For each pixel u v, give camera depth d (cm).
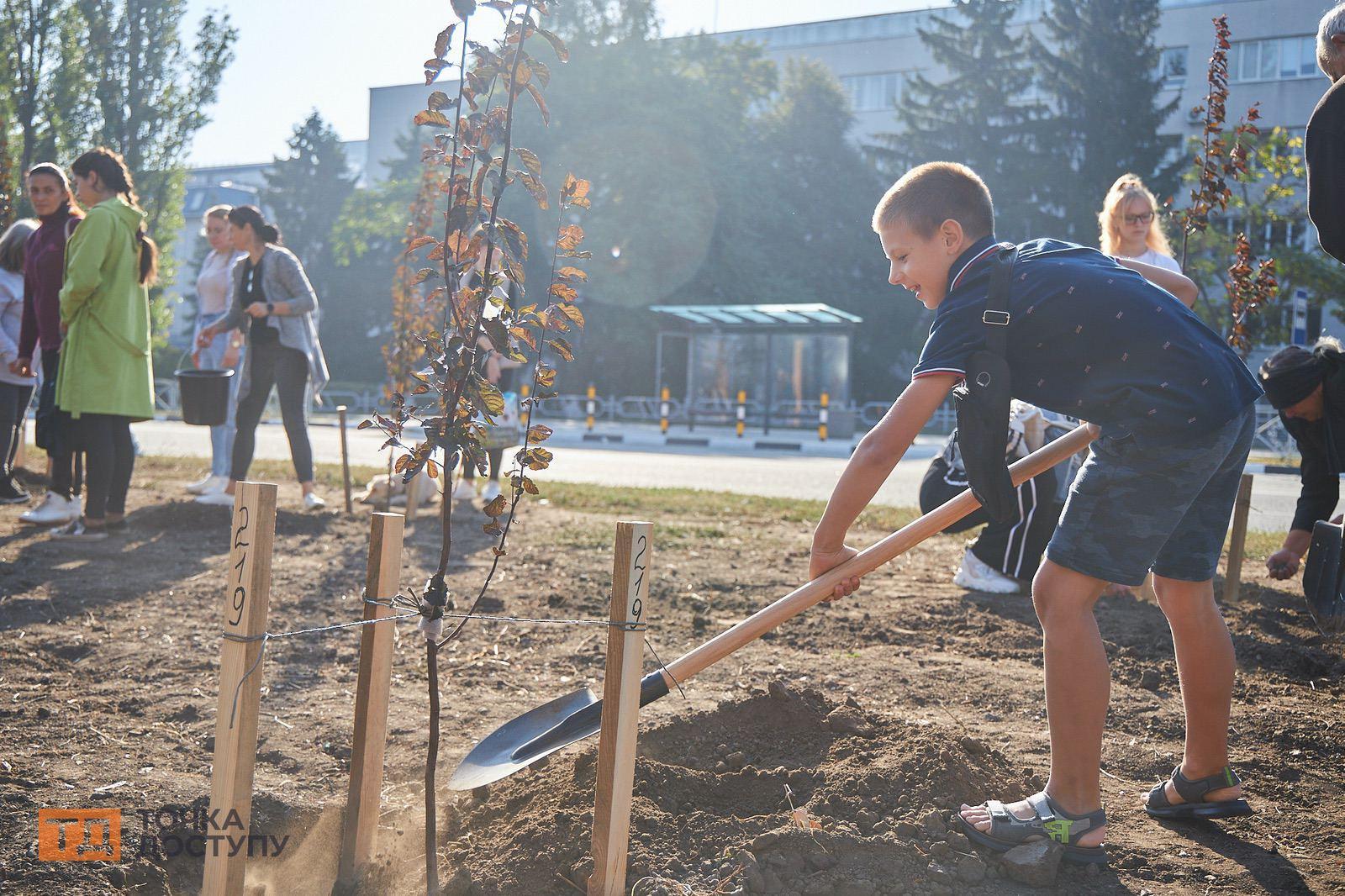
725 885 236
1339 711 383
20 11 2100
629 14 3456
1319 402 411
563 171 3284
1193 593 290
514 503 250
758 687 407
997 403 248
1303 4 4197
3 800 286
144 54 2438
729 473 1441
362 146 7419
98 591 531
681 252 3509
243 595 206
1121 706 390
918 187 262
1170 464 251
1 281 789
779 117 4462
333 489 968
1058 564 265
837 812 270
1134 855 273
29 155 2123
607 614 527
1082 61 3972
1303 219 2095
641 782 280
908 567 662
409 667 437
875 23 5275
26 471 948
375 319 4966
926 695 402
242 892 210
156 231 2573
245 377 774
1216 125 574
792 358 2648
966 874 250
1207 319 1962
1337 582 356
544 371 249
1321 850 279
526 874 246
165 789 301
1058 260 257
